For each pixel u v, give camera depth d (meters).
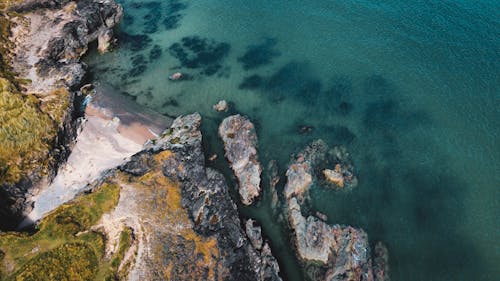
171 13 90.12
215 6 90.25
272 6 87.56
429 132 56.12
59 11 80.50
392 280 41.69
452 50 68.31
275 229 46.44
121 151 55.88
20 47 72.19
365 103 61.81
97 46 79.81
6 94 56.12
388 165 52.50
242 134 55.47
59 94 61.22
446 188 49.34
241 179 50.88
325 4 85.81
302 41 76.19
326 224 44.88
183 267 39.47
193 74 70.75
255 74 69.69
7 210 46.66
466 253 43.41
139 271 38.81
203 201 46.00
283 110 61.94
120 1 96.88
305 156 53.59
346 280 40.94
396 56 69.44
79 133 58.72
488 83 61.38
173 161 50.03
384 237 45.09
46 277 37.34
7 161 49.31
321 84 66.12
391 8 81.19
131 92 67.38
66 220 42.44
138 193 45.38
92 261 39.47
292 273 42.69
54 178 52.44
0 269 37.91
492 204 47.38
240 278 40.00
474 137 54.62
